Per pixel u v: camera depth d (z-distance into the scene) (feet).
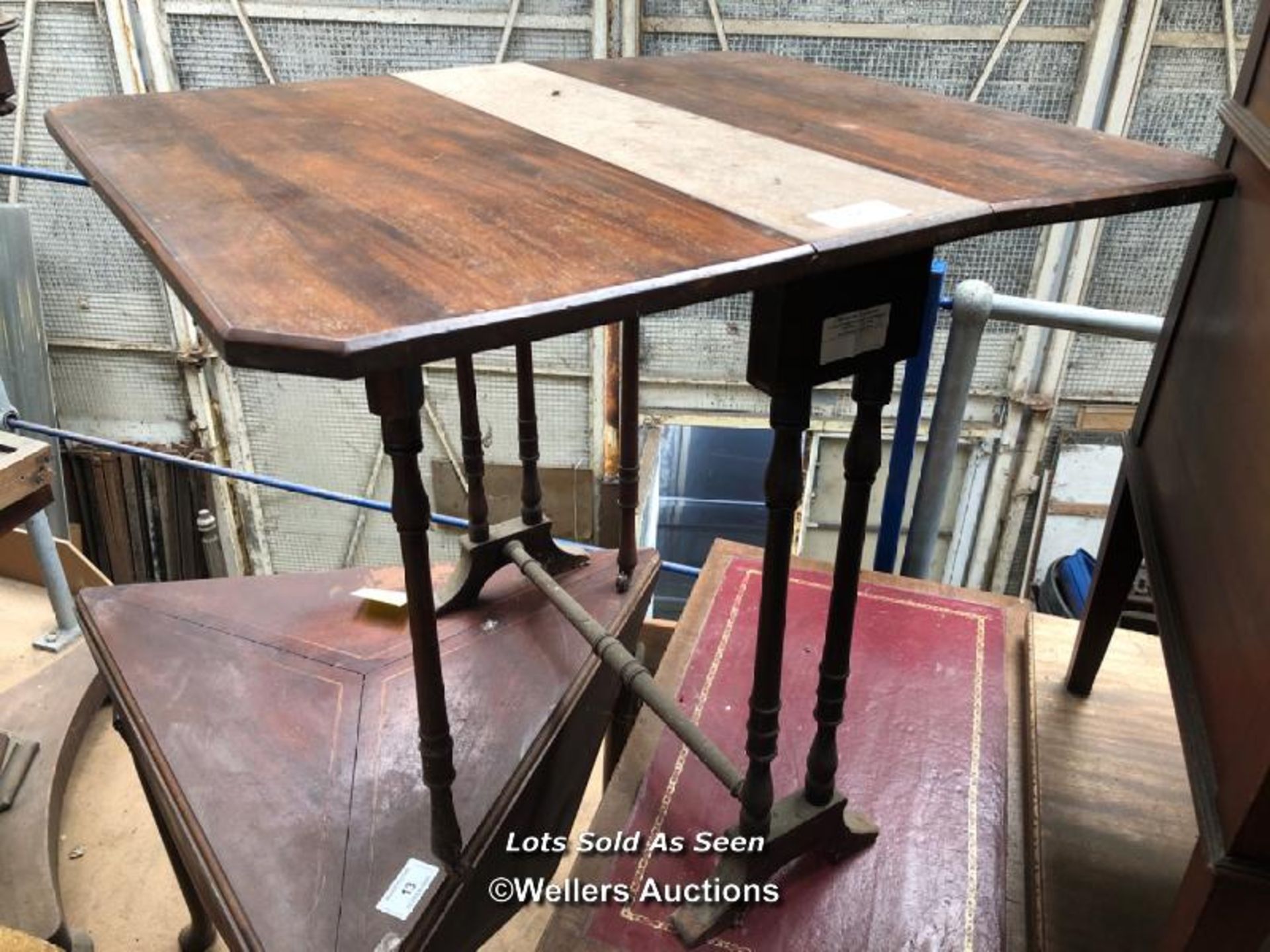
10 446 3.69
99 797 5.25
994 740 3.41
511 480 11.56
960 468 11.23
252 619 3.51
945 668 3.74
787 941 2.75
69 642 5.59
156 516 12.23
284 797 2.79
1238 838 1.94
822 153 2.42
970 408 10.75
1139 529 2.93
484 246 1.80
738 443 11.89
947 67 9.12
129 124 2.60
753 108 2.85
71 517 12.16
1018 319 3.82
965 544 11.59
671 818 3.14
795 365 2.10
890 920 2.80
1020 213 2.04
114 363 11.45
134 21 9.48
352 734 2.98
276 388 11.38
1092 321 3.73
